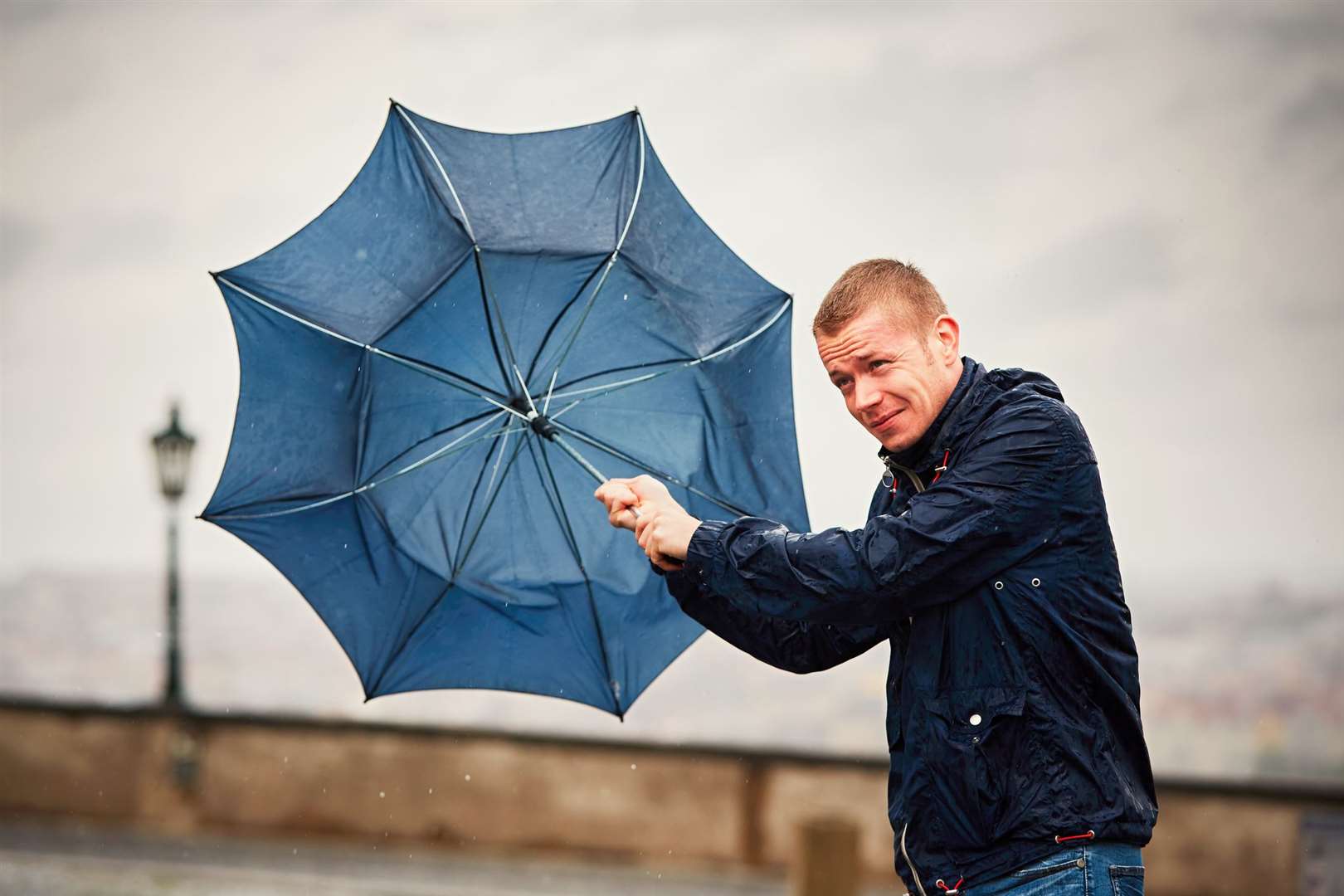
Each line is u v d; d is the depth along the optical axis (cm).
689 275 360
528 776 1327
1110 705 273
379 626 350
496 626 353
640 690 360
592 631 355
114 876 1193
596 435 350
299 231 350
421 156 354
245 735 1389
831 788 1277
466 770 1345
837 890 960
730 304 362
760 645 317
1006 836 267
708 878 1267
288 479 344
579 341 351
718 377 359
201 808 1388
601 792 1312
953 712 274
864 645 317
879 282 289
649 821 1303
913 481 295
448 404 348
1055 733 267
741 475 358
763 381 362
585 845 1305
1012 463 274
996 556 274
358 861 1288
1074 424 280
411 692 354
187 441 1424
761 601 287
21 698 1427
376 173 353
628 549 354
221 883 1173
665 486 328
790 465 362
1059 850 264
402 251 349
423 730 1355
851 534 281
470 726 1348
